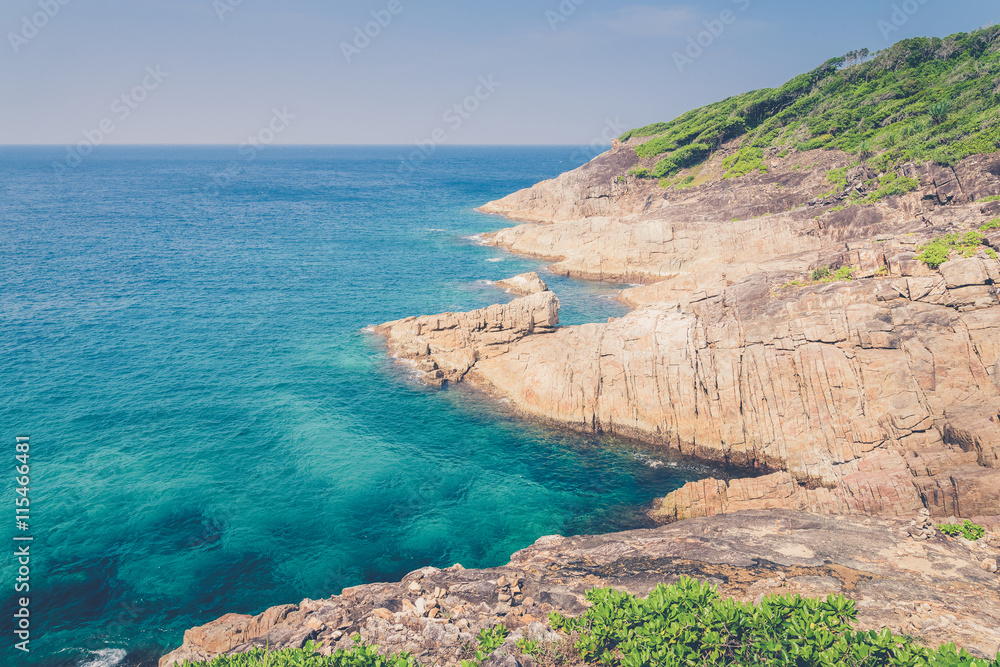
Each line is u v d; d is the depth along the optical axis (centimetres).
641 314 3650
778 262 4531
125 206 11819
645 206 9312
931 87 7475
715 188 8150
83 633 1931
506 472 2983
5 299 5350
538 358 3738
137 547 2330
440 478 2902
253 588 2147
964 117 5512
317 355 4366
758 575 1695
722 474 2998
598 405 3403
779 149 8119
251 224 10056
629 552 1945
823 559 1780
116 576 2178
